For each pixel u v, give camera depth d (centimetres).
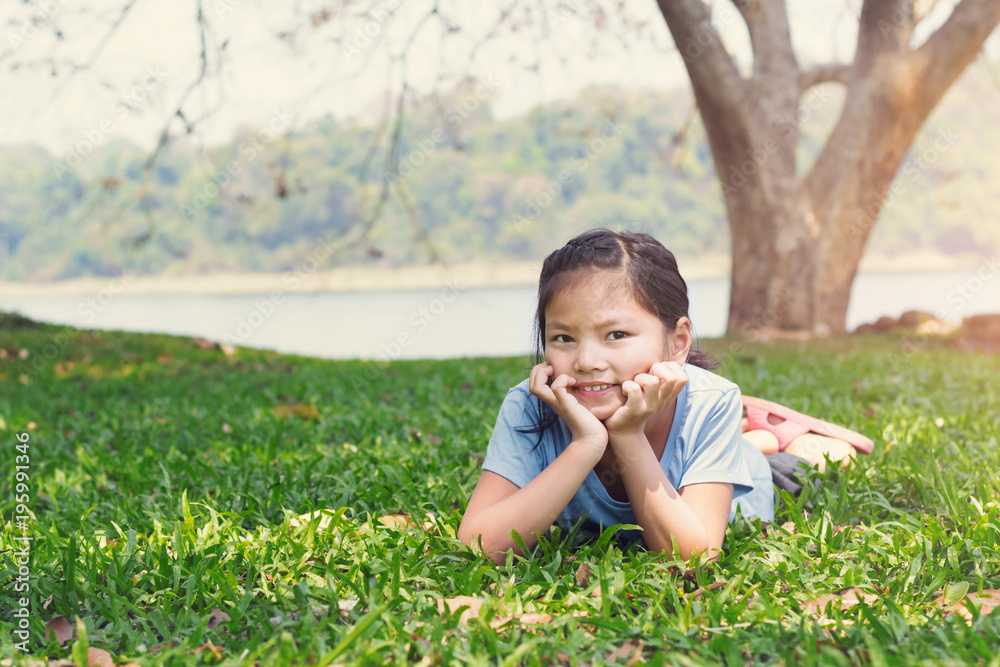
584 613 204
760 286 1157
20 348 1011
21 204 6147
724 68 1044
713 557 226
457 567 231
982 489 287
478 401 554
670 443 239
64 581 228
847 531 253
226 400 630
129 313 4119
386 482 325
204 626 196
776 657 179
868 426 392
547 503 224
